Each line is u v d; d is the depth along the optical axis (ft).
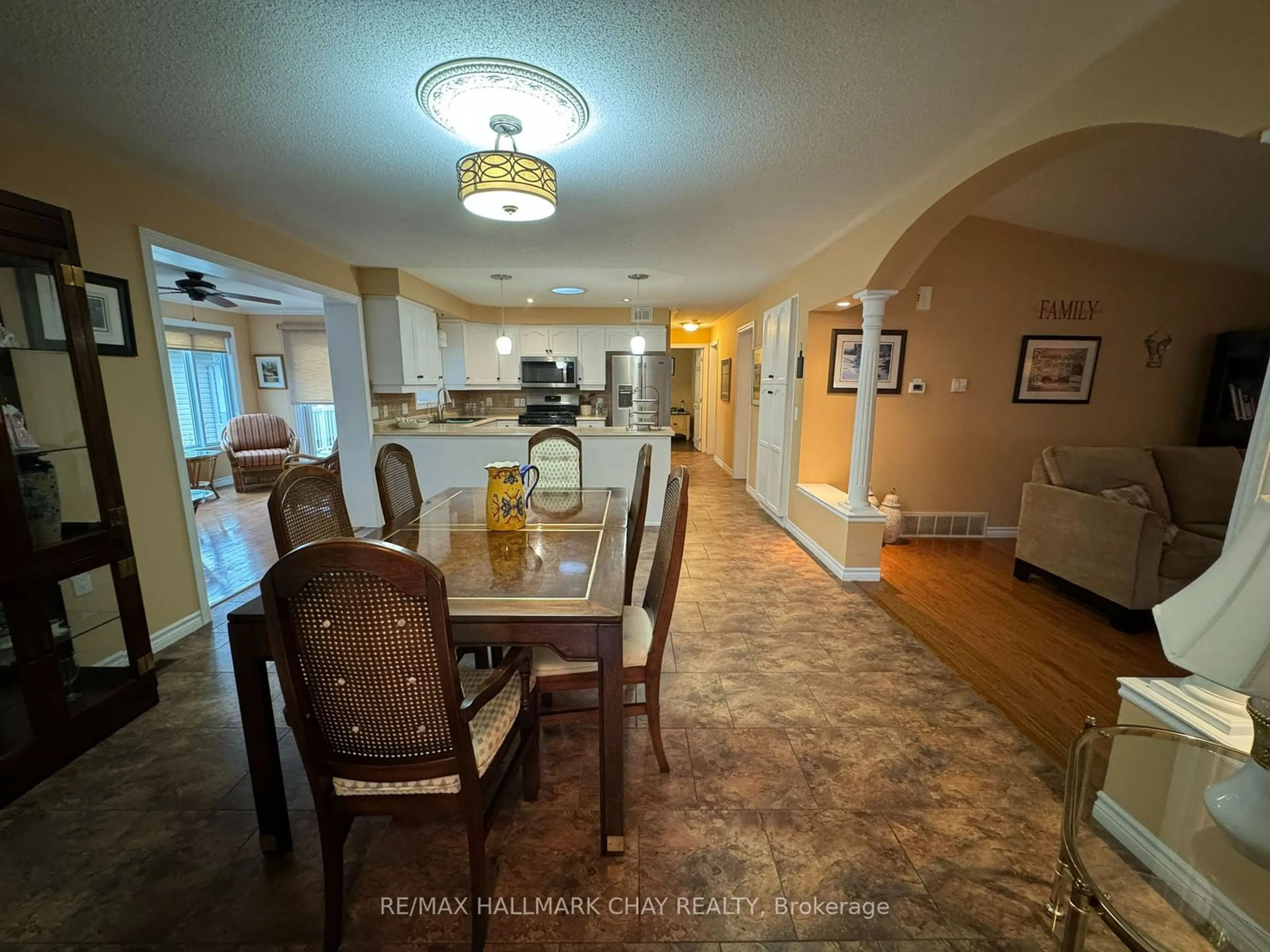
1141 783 4.60
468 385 22.35
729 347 24.67
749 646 8.86
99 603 6.62
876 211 9.46
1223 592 3.05
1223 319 13.61
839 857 4.90
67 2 4.21
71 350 6.05
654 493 15.66
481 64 5.13
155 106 5.90
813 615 10.02
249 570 12.35
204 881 4.65
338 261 13.48
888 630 9.42
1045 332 13.83
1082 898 3.45
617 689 4.61
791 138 6.64
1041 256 13.48
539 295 19.43
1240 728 4.16
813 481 14.67
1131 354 13.85
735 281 16.19
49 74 5.26
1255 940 3.58
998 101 5.79
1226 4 4.07
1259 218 9.71
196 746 6.37
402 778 3.92
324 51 4.93
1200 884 3.93
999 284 13.64
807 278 13.57
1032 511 11.40
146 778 5.84
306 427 22.77
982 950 4.09
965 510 14.84
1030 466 14.55
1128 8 4.39
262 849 4.89
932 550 13.83
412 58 5.05
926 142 6.73
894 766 6.07
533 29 4.62
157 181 8.11
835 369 14.10
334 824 4.04
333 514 6.45
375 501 15.12
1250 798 3.27
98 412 6.36
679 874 4.73
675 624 9.67
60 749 5.94
